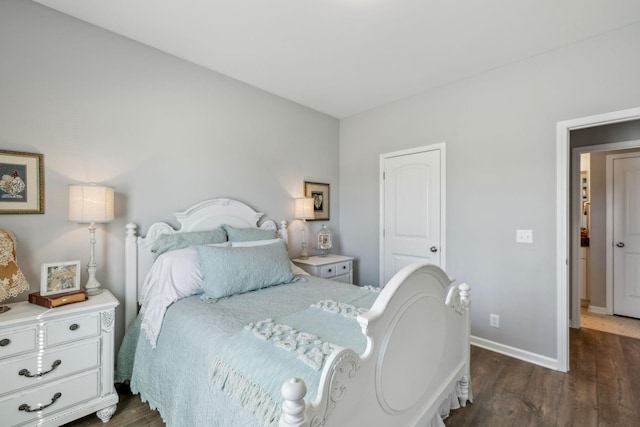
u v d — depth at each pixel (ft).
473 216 9.25
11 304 5.60
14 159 5.92
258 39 7.39
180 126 8.33
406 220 11.00
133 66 7.48
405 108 10.98
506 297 8.61
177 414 4.63
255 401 3.40
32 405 5.01
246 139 9.91
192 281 6.62
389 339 3.91
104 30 7.04
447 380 5.57
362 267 12.52
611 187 11.79
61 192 6.47
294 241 11.46
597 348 8.95
